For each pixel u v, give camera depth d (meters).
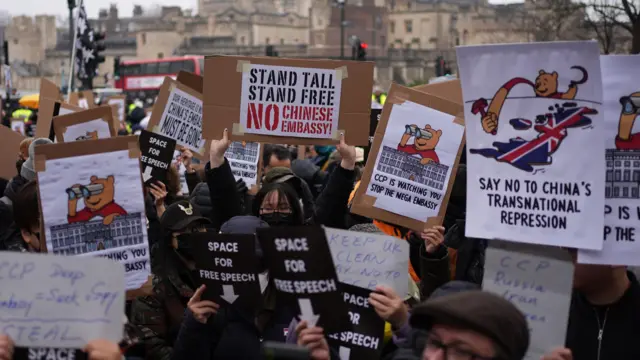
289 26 139.62
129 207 5.16
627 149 4.05
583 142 4.00
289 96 6.12
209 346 4.66
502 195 4.12
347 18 109.00
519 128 4.08
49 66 146.00
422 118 5.96
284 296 4.02
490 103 4.11
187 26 136.75
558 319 3.88
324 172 10.92
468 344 3.10
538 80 4.04
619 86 4.06
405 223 5.96
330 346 4.38
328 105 6.09
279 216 5.75
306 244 3.94
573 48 3.97
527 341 3.17
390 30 123.62
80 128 7.55
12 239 6.92
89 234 5.12
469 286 4.14
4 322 3.49
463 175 6.38
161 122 8.52
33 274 3.50
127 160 5.16
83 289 3.50
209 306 4.57
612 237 4.06
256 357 4.62
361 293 4.36
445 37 120.12
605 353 4.18
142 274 5.17
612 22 33.84
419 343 3.99
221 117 6.16
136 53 140.38
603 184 3.98
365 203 5.98
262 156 9.57
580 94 3.99
